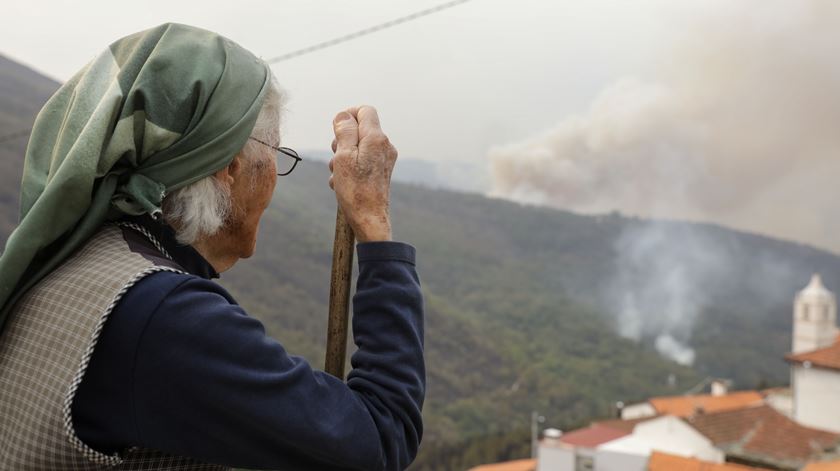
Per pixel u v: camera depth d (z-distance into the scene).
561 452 24.42
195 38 0.99
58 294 0.87
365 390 0.92
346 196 1.02
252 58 1.04
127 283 0.85
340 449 0.85
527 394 103.12
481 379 108.94
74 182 0.86
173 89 0.93
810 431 24.41
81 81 0.99
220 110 0.95
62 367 0.83
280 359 0.86
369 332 0.95
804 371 29.41
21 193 0.99
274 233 136.50
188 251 0.97
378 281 0.97
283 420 0.83
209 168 0.95
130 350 0.82
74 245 0.90
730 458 23.47
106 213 0.93
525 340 131.88
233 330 0.84
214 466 0.91
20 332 0.88
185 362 0.82
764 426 24.48
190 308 0.84
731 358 138.12
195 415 0.82
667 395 109.38
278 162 1.10
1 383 0.87
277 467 0.85
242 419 0.82
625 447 23.81
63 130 0.96
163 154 0.93
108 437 0.83
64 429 0.82
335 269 1.14
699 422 25.16
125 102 0.91
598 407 100.19
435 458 63.62
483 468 31.91
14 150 109.75
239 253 1.06
